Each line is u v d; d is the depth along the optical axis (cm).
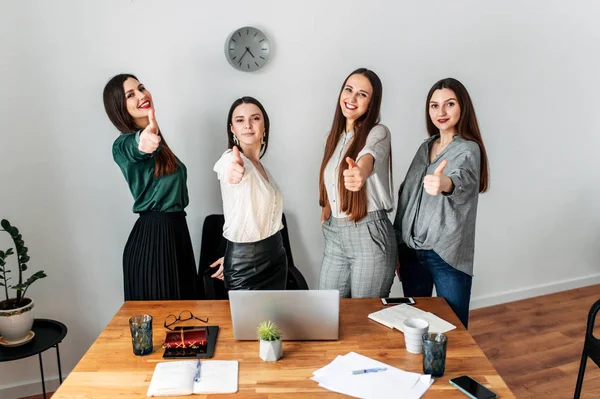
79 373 157
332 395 146
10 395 274
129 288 240
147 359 165
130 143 218
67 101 264
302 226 319
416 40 318
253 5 285
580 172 398
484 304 384
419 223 233
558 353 314
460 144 220
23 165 262
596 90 385
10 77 252
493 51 340
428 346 153
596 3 365
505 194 373
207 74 285
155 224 236
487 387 149
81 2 258
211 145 292
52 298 279
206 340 175
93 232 281
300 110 304
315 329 174
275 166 307
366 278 229
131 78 232
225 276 213
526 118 364
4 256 233
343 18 301
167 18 273
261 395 146
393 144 326
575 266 420
